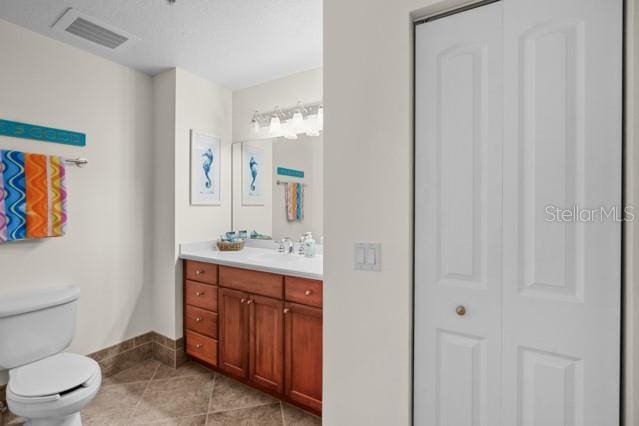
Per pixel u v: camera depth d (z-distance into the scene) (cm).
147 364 246
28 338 171
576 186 92
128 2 164
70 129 206
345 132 123
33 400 137
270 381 196
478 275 105
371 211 118
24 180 180
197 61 231
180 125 244
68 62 206
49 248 198
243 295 208
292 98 253
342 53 123
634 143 82
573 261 92
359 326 121
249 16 178
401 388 114
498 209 101
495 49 101
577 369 92
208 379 224
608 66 87
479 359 105
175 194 242
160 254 251
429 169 111
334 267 126
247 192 276
